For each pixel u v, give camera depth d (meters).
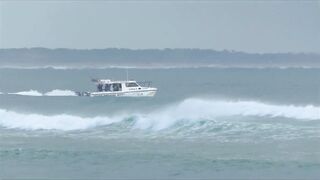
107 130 110.38
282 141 93.12
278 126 106.56
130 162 80.31
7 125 116.19
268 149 87.00
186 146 91.62
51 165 78.75
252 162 78.75
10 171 75.50
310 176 71.12
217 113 121.12
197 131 106.06
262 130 103.25
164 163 79.69
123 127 113.31
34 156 84.44
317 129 102.38
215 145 91.81
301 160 79.31
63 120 117.00
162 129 109.50
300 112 119.38
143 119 113.12
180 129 108.56
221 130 105.44
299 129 103.56
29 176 72.94
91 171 75.25
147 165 78.19
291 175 72.38
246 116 119.00
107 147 91.62
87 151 87.75
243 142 93.75
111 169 76.44
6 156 84.44
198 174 73.25
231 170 75.44
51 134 105.75
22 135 104.19
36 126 114.56
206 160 80.75
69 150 88.75
